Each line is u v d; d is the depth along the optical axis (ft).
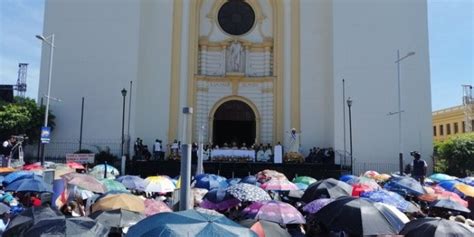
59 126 92.94
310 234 26.43
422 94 95.09
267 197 30.04
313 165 85.15
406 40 96.58
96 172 55.01
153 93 99.14
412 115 94.53
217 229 14.67
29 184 31.24
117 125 93.40
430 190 38.68
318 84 101.45
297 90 101.45
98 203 26.27
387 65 96.07
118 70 95.09
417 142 93.71
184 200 26.68
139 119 96.99
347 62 96.43
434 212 30.12
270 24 106.52
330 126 98.48
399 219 21.61
